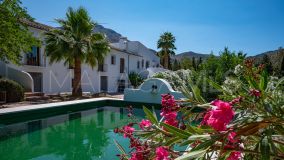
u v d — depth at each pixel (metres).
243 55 14.06
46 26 20.81
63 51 16.81
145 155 1.66
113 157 6.08
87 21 18.39
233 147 1.35
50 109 11.65
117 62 28.61
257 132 1.40
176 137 1.48
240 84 1.90
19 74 16.72
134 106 14.64
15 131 8.77
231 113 1.21
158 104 13.77
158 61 40.66
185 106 1.88
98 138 7.94
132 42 33.78
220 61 13.48
